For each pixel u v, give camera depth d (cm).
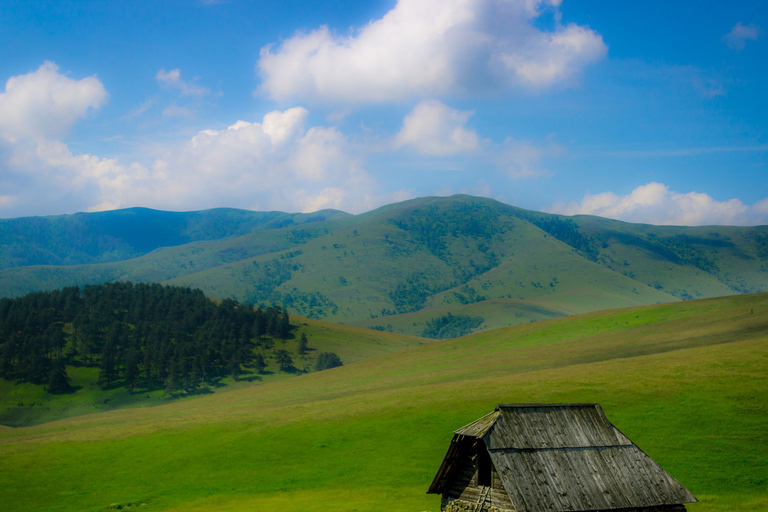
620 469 2911
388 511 3734
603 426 3122
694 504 3525
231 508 4169
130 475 5366
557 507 2686
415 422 6000
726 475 4056
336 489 4594
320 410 7069
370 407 6812
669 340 9300
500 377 7744
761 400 5128
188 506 4403
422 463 4978
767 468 4103
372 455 5309
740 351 6750
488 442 2884
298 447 5741
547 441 2966
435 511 3691
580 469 2867
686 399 5428
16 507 4675
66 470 5534
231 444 6003
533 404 3161
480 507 2886
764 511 3319
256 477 5091
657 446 4634
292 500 4312
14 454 6025
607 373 6731
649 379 6169
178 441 6269
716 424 4859
